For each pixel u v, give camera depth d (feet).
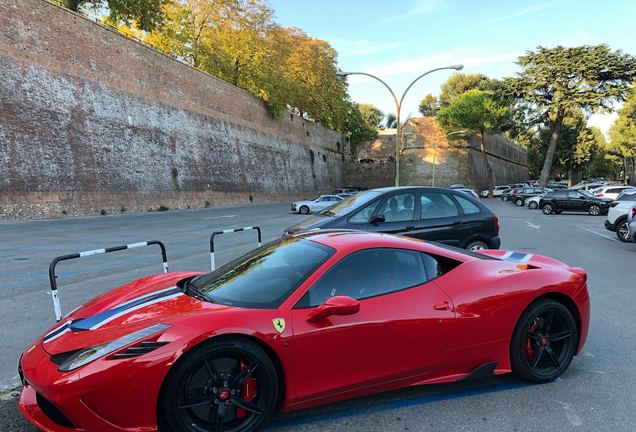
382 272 11.97
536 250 40.37
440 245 13.79
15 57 76.64
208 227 61.77
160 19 116.47
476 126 195.21
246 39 155.94
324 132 228.43
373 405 12.07
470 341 12.14
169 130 116.06
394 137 262.26
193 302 11.17
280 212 101.14
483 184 229.45
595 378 13.73
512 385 13.26
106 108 96.02
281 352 10.26
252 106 160.56
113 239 47.14
